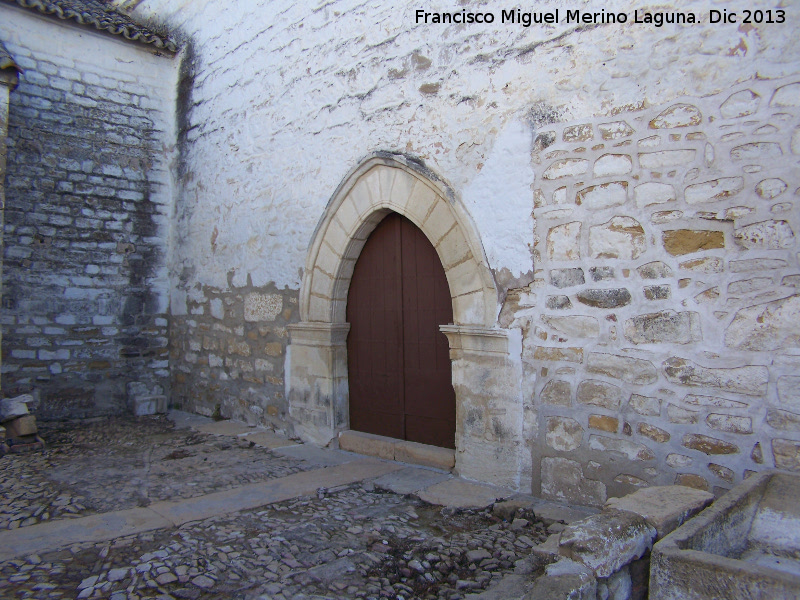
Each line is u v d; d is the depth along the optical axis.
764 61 2.96
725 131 3.08
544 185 3.80
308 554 3.03
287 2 5.88
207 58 7.13
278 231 5.96
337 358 5.41
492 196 4.07
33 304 6.84
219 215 6.85
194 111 7.36
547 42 3.80
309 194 5.59
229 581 2.74
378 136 4.90
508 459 3.96
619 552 2.11
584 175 3.62
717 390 3.08
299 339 5.71
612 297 3.48
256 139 6.28
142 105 7.65
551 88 3.78
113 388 7.37
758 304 2.96
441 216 4.40
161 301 7.79
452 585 2.74
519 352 3.91
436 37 4.46
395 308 5.07
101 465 4.89
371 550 3.08
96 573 2.83
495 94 4.07
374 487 4.16
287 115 5.86
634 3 3.42
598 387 3.53
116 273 7.45
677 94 3.25
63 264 7.05
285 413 5.88
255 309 6.28
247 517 3.57
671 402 3.23
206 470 4.69
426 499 3.84
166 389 7.77
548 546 2.33
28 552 3.06
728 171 3.07
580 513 3.48
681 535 2.07
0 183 5.84
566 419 3.66
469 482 4.16
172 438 5.95
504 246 3.99
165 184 7.84
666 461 3.23
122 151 7.50
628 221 3.43
